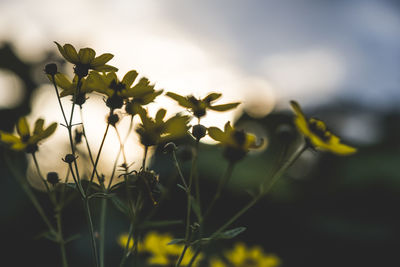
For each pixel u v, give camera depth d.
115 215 4.60
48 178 1.48
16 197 4.89
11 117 6.96
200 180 5.93
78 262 4.36
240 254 2.54
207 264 2.87
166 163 4.18
